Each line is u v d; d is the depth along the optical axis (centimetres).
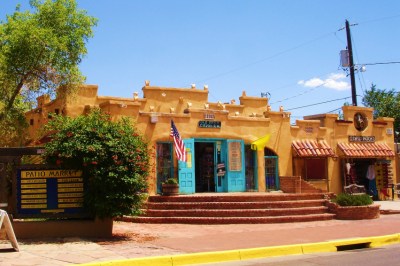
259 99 2552
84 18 1925
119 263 878
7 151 1214
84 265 839
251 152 2269
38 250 1027
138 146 1252
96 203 1193
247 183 2236
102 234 1246
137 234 1352
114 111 1914
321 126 2561
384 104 3800
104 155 1191
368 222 1711
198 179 2200
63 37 1830
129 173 1224
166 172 2019
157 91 2248
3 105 1803
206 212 1697
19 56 1748
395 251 1113
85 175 1228
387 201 2591
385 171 2664
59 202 1227
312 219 1761
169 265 934
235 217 1678
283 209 1767
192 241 1217
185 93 2317
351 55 3089
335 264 925
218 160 2162
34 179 1225
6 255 962
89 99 2081
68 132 1219
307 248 1132
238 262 984
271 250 1077
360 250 1162
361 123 2644
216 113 2155
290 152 2384
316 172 2447
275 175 2330
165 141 2012
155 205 1744
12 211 1208
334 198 1944
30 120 2288
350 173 2520
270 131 2327
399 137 3719
